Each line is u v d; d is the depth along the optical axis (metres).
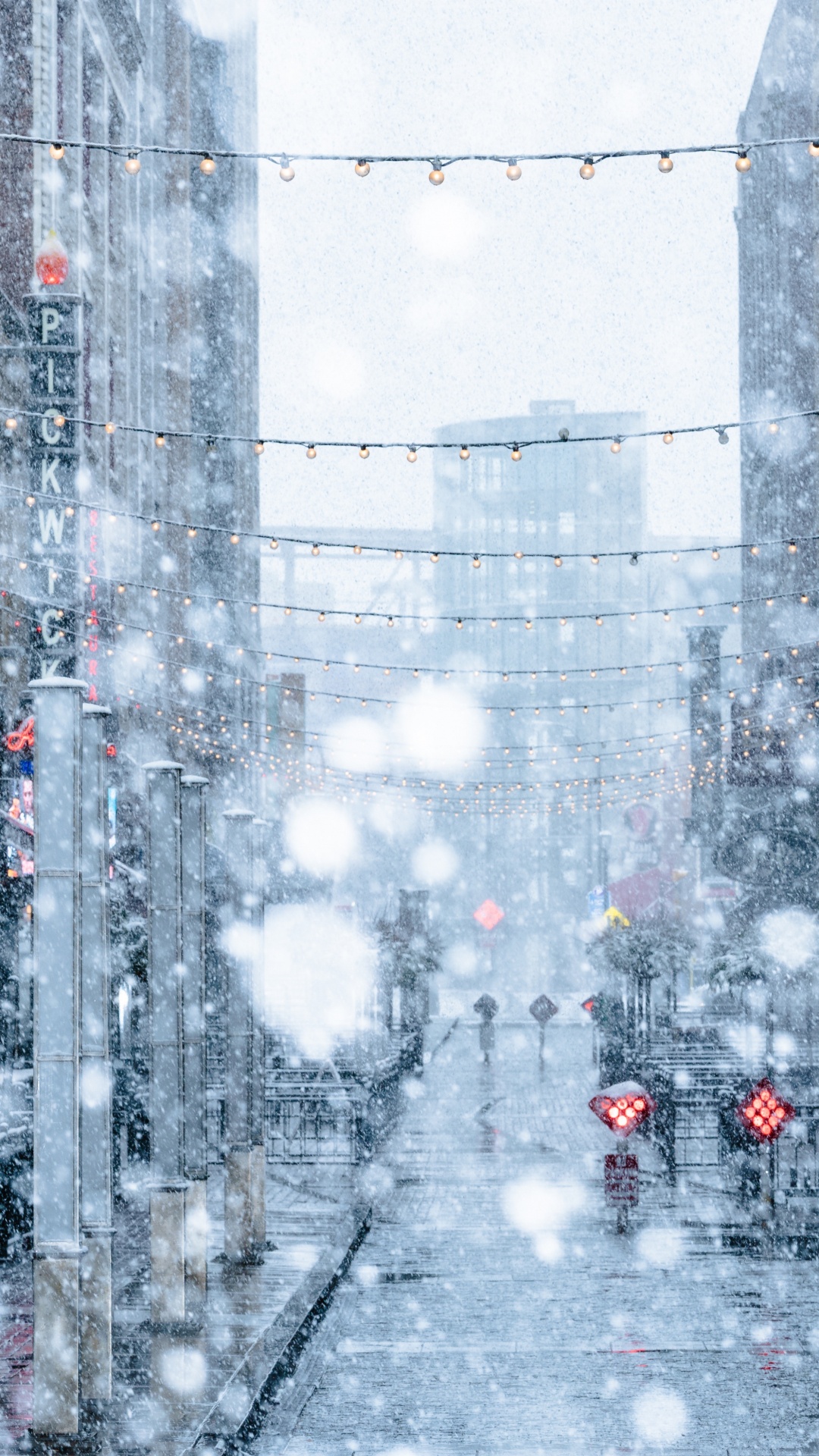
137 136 42.88
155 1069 15.43
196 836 17.05
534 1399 13.38
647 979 47.69
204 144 62.59
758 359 73.50
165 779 15.73
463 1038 65.25
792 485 64.81
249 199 66.69
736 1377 14.12
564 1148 31.67
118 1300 16.62
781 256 67.38
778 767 51.53
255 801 57.94
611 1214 23.72
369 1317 16.92
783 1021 45.62
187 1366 13.77
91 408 35.91
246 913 19.52
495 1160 29.91
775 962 44.06
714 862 50.62
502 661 137.25
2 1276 17.95
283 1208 23.42
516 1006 91.75
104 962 13.11
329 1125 34.16
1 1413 12.04
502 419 139.88
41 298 29.45
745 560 79.00
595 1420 12.65
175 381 48.66
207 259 62.34
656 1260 20.03
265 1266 18.62
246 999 19.28
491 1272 19.33
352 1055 40.69
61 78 33.97
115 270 39.69
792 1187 24.25
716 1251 20.70
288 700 65.12
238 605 60.47
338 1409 13.09
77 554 29.14
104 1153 12.67
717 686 58.91
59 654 28.59
